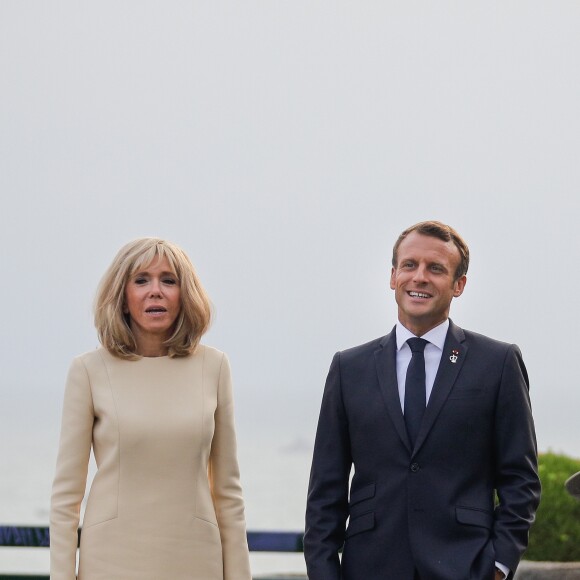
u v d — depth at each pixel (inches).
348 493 225.0
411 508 211.5
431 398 215.3
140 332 224.5
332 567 216.2
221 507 223.8
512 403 216.2
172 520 214.5
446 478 212.8
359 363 223.0
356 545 215.6
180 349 223.0
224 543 221.9
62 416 220.8
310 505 221.8
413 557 209.5
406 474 212.8
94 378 220.4
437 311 218.2
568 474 355.9
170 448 216.5
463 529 210.5
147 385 220.5
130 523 213.3
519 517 212.1
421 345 219.5
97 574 211.9
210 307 225.3
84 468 219.0
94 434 219.5
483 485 215.9
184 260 223.0
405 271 218.8
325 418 224.1
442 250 217.9
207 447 220.8
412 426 215.0
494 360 218.7
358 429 218.4
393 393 216.5
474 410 214.8
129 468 215.6
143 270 219.5
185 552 214.4
